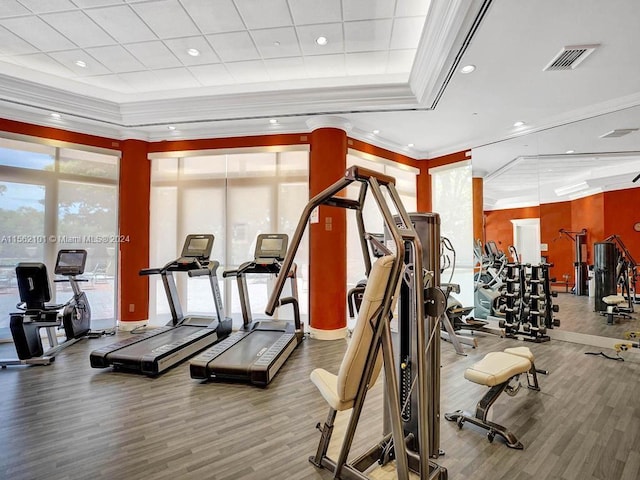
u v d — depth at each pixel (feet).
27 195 15.72
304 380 10.80
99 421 8.19
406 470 4.70
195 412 8.65
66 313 14.38
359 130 17.33
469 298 19.62
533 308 15.92
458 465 6.51
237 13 10.48
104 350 11.75
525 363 8.36
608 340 14.64
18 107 14.69
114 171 17.52
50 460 6.63
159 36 11.66
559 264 16.61
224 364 10.43
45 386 10.30
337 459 6.47
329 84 14.78
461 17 8.97
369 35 11.60
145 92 16.05
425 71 12.14
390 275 4.83
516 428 7.89
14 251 15.51
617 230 15.26
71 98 14.73
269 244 15.10
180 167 18.07
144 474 6.22
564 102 14.08
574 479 6.12
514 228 18.24
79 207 16.76
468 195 19.52
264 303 18.04
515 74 11.81
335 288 15.72
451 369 11.87
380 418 8.43
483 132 17.61
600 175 15.85
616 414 8.53
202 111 15.38
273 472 6.28
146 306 17.63
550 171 17.24
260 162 17.53
